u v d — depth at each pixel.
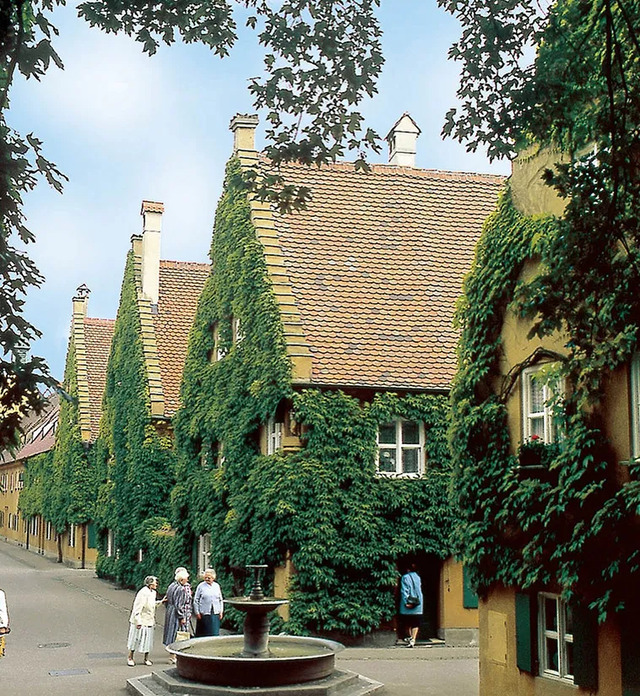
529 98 9.91
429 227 28.95
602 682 13.63
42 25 8.13
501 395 16.98
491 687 16.81
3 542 79.00
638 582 12.94
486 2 9.66
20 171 7.95
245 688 16.14
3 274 8.16
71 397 8.34
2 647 18.38
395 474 24.22
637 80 10.11
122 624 27.97
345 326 25.36
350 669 20.14
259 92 10.06
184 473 31.06
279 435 24.53
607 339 12.08
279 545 23.69
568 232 9.87
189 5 9.62
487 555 16.77
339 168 29.86
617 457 13.70
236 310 27.14
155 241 41.66
